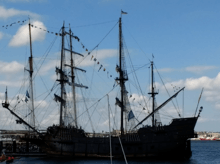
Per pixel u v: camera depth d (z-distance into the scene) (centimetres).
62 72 12294
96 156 11081
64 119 12075
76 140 11356
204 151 18575
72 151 11381
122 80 11850
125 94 11812
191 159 11512
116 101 11706
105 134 11712
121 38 12119
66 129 11569
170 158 10581
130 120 11675
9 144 14512
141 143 10700
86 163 9938
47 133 11812
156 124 10875
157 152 10550
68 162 10212
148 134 10669
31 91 12338
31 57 12538
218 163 10644
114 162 10062
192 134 10456
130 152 10800
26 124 11725
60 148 11556
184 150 10588
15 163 10156
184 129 10462
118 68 11925
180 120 10512
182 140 10450
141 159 10644
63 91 12250
